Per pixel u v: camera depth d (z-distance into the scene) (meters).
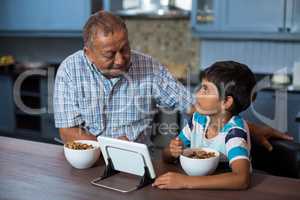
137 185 1.33
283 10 3.56
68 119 1.82
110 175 1.42
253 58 4.09
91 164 1.48
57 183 1.36
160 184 1.30
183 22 4.34
